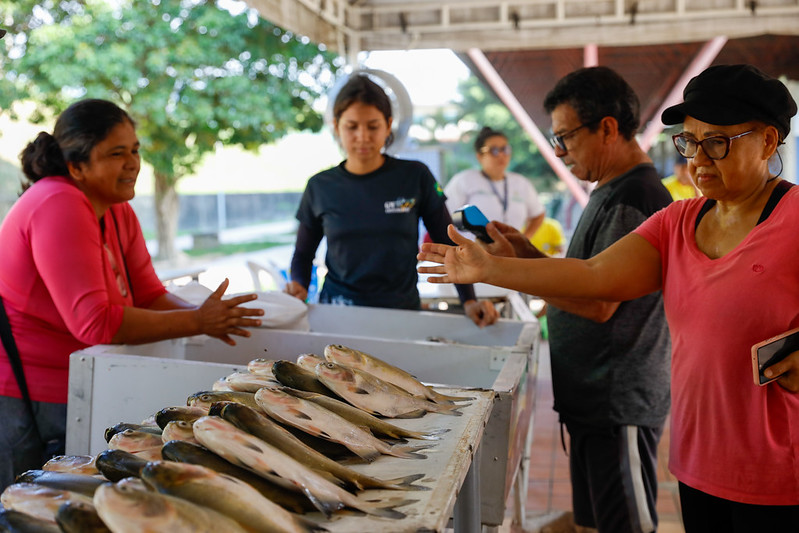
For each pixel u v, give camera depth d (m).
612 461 2.11
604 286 1.76
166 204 14.01
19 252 1.99
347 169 3.01
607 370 2.08
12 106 11.43
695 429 1.63
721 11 5.40
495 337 2.71
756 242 1.51
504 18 5.52
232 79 11.55
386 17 5.55
